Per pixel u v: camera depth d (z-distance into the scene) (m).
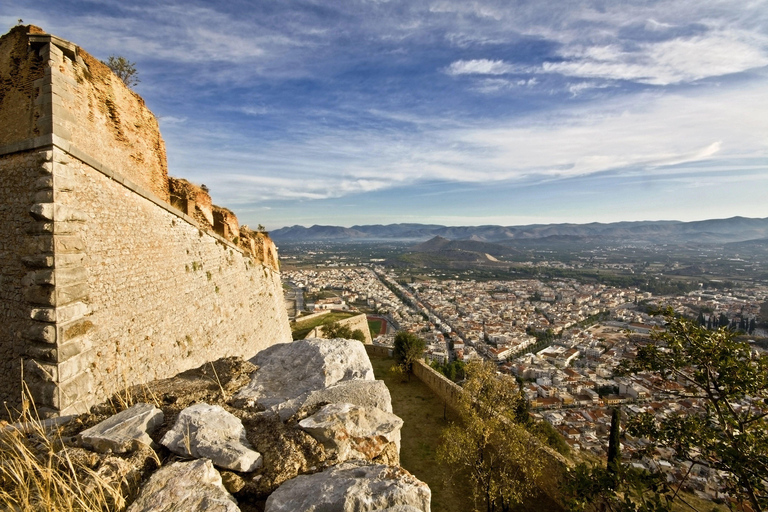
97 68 10.98
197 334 14.81
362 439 5.92
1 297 9.09
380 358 35.12
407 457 17.58
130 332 10.77
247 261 22.80
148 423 6.03
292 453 5.41
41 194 8.64
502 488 13.65
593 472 8.58
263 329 23.59
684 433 8.60
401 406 23.22
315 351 8.59
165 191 15.20
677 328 9.28
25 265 8.64
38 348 8.34
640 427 9.37
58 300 8.41
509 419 16.39
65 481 4.75
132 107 12.95
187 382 8.51
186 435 5.44
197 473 4.75
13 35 9.42
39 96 9.02
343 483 4.62
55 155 8.80
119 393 8.31
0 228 9.21
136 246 11.66
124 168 12.23
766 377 7.76
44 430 6.01
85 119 10.23
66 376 8.31
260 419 6.52
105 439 5.48
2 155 9.27
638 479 7.93
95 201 10.00
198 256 15.97
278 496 4.60
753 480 7.23
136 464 5.15
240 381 8.13
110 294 10.18
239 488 4.89
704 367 8.78
